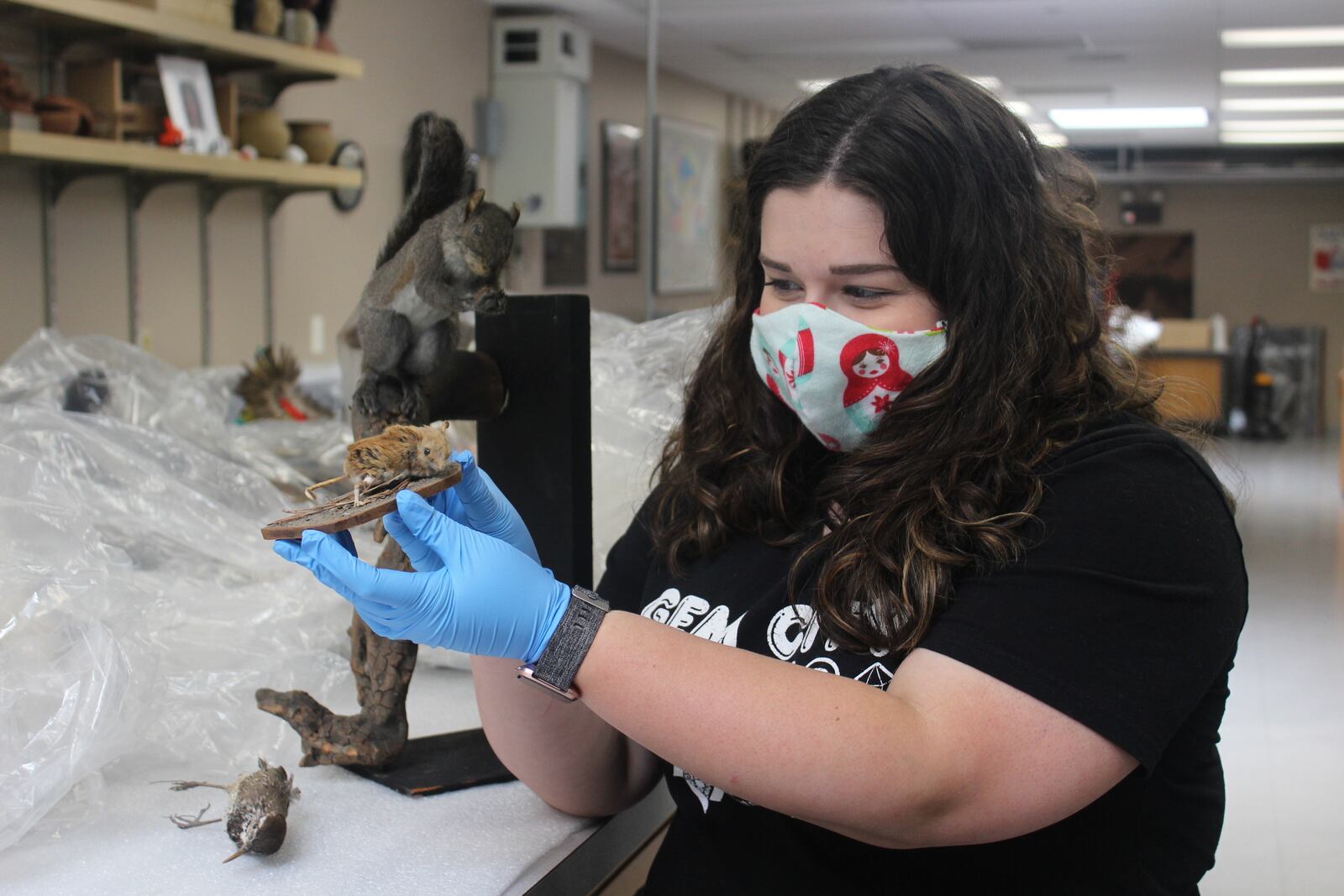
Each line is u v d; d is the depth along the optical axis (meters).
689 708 0.65
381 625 0.67
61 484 1.10
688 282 4.23
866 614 0.77
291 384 2.69
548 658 0.67
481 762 1.00
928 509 0.75
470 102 4.29
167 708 1.00
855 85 0.80
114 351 1.99
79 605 0.93
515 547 0.78
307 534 0.64
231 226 3.41
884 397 0.82
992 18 2.23
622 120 4.75
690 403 1.01
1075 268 0.83
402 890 0.78
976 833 0.66
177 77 2.86
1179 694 0.67
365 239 3.94
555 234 4.56
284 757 1.02
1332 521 2.29
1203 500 0.72
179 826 0.87
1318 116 2.49
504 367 1.00
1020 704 0.65
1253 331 2.71
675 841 0.89
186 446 1.41
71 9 2.49
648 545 1.01
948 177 0.76
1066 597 0.68
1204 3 2.02
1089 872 0.76
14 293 2.78
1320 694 1.88
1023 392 0.78
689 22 3.15
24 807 0.80
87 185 2.95
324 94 3.65
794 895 0.81
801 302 0.83
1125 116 2.56
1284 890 1.58
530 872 0.82
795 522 0.92
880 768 0.63
